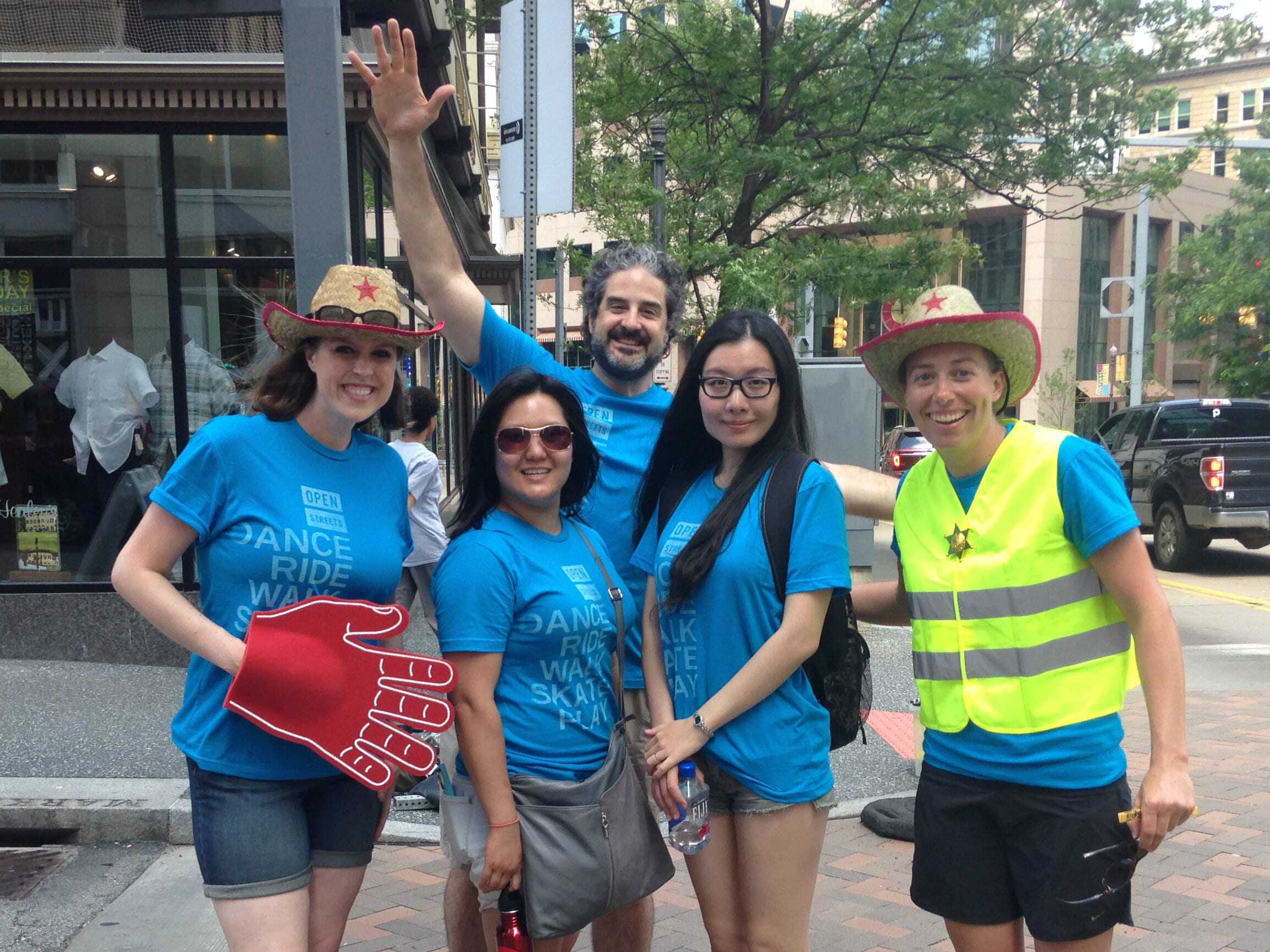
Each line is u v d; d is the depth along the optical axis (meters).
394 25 2.82
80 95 6.70
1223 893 3.99
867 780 5.31
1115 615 2.40
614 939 2.97
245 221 7.16
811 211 13.62
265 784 2.37
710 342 2.64
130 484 7.24
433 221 3.02
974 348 2.40
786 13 13.69
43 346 7.19
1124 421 15.65
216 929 3.62
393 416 2.76
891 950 3.57
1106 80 12.94
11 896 3.87
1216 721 6.57
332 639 2.31
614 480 3.06
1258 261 23.78
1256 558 14.66
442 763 2.63
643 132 14.03
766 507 2.54
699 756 2.65
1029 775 2.33
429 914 3.80
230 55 6.66
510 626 2.50
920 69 12.63
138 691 6.23
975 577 2.40
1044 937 2.34
